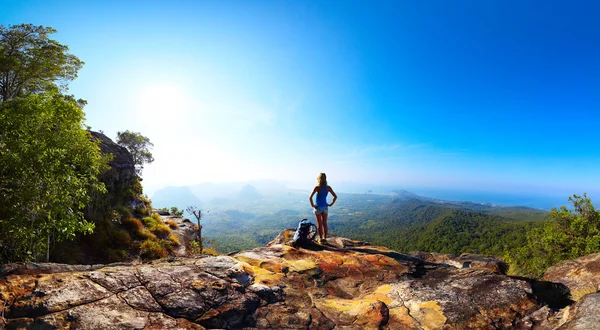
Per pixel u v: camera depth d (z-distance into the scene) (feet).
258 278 13.03
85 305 8.25
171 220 85.25
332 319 10.28
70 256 40.60
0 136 22.47
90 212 50.88
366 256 18.15
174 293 10.00
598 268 12.92
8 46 75.15
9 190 21.77
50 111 26.07
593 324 7.22
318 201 21.67
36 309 7.69
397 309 10.96
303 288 12.95
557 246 41.19
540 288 11.59
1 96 77.82
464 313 10.16
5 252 22.02
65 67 86.43
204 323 8.87
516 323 9.44
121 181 68.08
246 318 9.70
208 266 12.94
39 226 23.65
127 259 50.11
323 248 19.93
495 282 12.21
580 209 42.55
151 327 7.99
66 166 25.98
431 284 12.90
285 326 9.50
